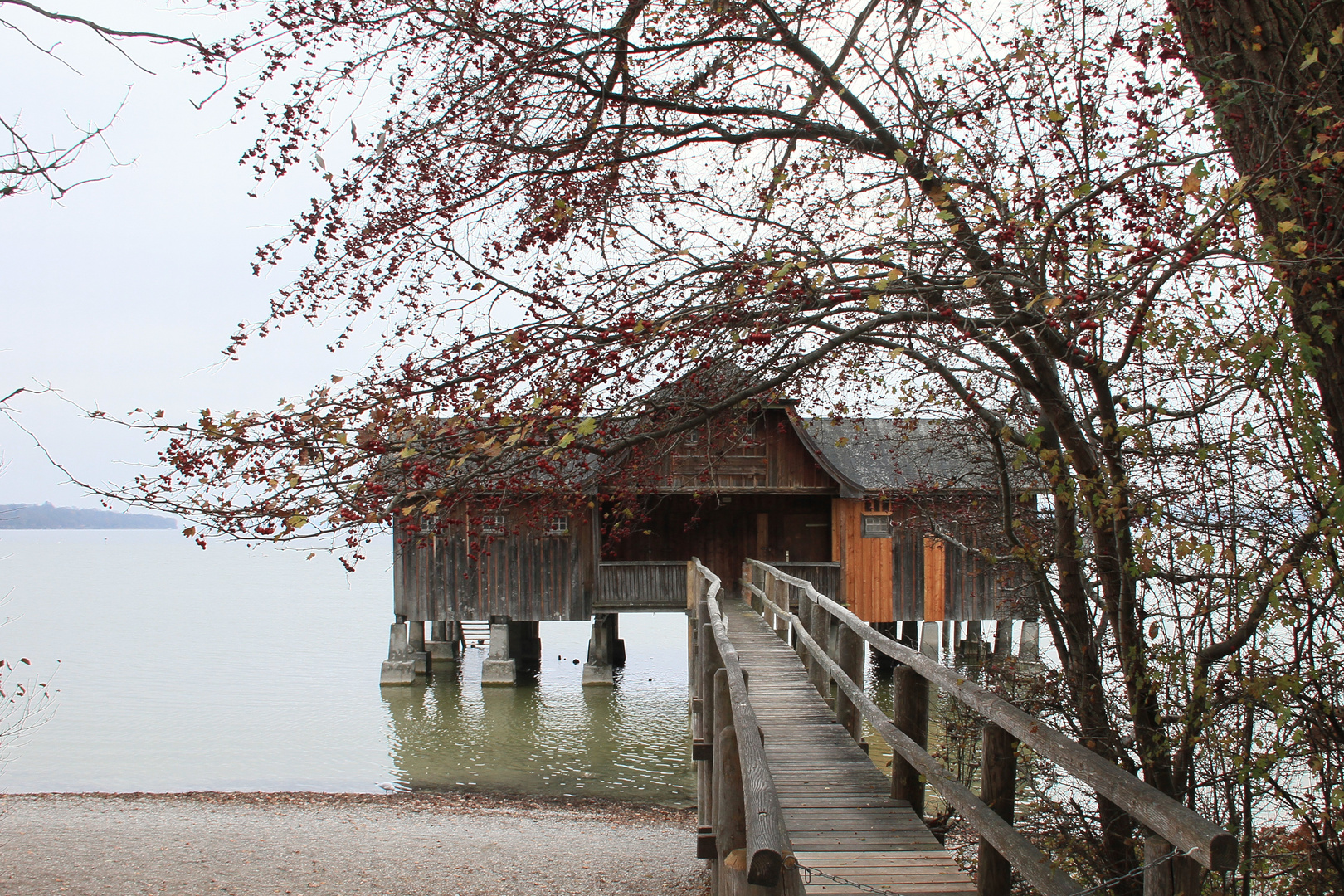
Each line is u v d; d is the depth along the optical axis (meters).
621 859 10.95
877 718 5.71
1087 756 3.00
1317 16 3.72
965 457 8.06
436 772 15.51
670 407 4.55
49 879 9.93
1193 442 4.42
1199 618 4.34
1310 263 3.44
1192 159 3.88
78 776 15.44
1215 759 4.48
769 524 23.83
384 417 3.91
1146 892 2.52
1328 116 3.62
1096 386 4.76
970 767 7.08
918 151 5.26
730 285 4.61
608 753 16.66
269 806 13.24
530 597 21.44
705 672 7.69
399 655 21.98
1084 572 5.82
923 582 21.50
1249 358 3.67
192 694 22.28
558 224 4.96
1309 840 4.26
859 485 20.77
